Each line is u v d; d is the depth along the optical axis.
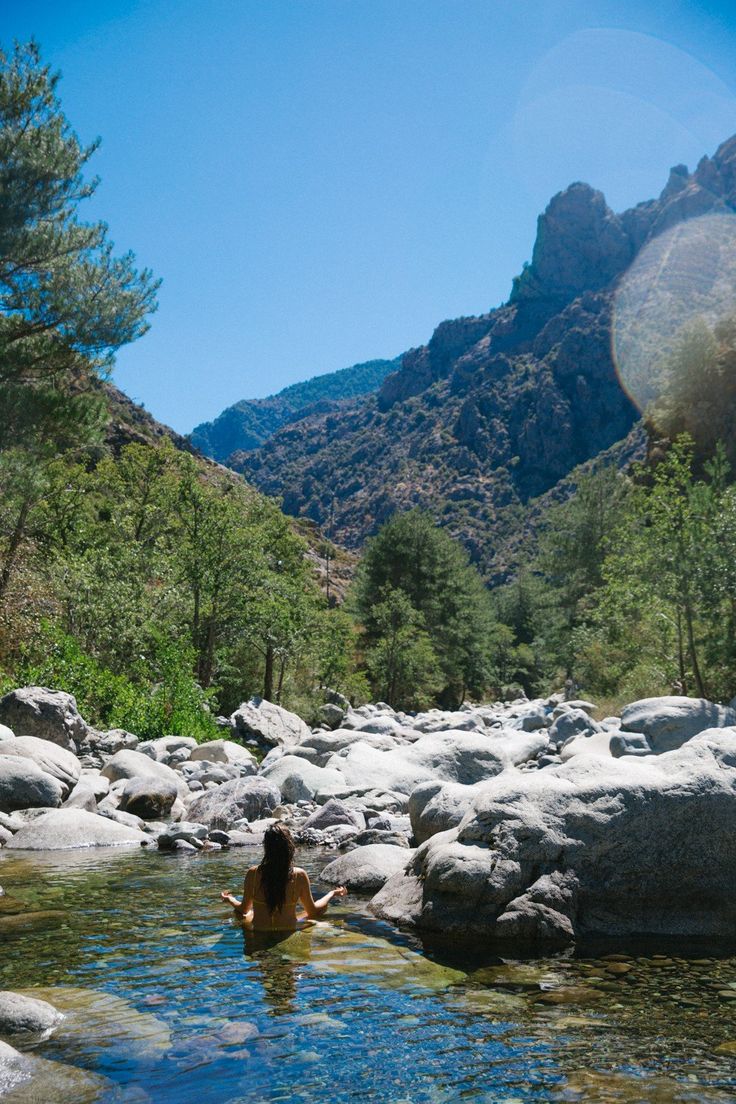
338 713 34.41
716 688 26.89
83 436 18.69
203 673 32.56
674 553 25.06
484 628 76.69
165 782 13.52
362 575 68.81
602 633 37.09
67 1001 5.41
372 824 12.12
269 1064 4.54
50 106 18.28
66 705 17.59
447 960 6.37
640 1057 4.62
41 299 17.88
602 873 7.34
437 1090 4.24
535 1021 5.16
